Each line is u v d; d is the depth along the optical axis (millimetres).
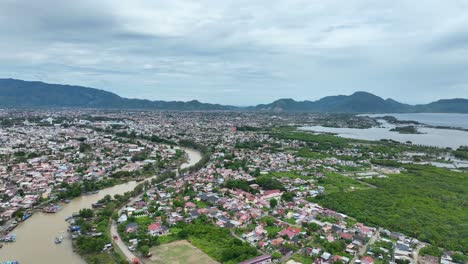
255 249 173375
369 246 184125
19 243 184250
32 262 163375
